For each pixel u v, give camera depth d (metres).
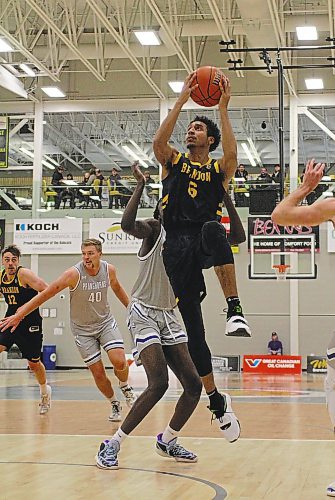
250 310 24.62
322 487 4.25
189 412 5.22
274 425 7.84
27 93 25.45
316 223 3.74
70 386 15.25
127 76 26.44
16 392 13.14
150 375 5.01
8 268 8.39
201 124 4.80
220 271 4.35
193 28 21.23
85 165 35.25
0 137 26.12
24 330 8.56
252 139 31.50
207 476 4.62
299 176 27.38
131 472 4.74
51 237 25.58
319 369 23.48
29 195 26.00
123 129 31.12
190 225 4.69
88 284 7.76
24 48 20.86
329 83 25.33
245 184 24.39
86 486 4.22
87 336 8.03
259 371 23.27
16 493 4.00
